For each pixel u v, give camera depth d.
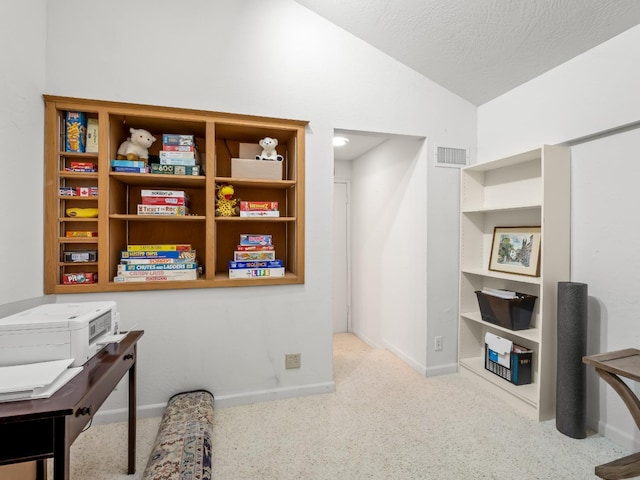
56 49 1.90
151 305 2.06
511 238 2.45
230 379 2.21
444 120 2.67
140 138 2.06
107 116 1.96
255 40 2.22
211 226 2.14
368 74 2.46
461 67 2.40
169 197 2.07
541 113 2.21
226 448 1.75
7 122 1.61
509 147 2.46
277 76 2.26
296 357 2.33
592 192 1.94
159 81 2.05
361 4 2.15
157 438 1.70
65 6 1.92
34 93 1.80
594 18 1.72
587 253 1.97
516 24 1.91
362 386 2.50
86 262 1.99
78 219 1.94
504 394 2.27
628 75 1.72
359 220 3.91
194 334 2.14
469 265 2.72
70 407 0.92
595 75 1.88
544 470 1.58
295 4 2.31
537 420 2.01
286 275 2.35
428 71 2.55
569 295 1.85
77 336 1.19
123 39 2.00
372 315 3.61
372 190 3.58
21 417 0.88
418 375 2.70
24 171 1.73
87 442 1.80
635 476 1.41
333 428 1.94
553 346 2.03
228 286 2.18
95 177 1.94
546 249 2.01
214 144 2.13
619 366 1.49
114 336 1.44
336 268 4.06
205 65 2.13
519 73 2.27
